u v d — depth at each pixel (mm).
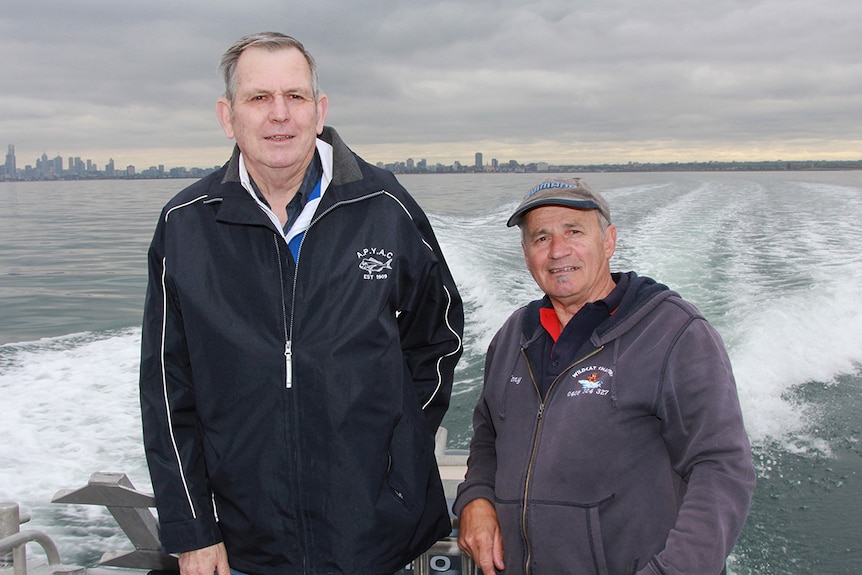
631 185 25234
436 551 1971
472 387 5582
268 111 1501
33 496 4207
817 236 11602
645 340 1493
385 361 1556
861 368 5637
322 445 1522
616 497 1468
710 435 1397
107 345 7586
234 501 1569
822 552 3234
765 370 5547
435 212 17594
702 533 1338
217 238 1561
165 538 1566
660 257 9664
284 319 1521
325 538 1546
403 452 1631
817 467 4066
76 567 2266
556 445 1515
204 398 1562
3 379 6328
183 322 1577
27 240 20406
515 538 1578
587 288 1617
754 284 8102
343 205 1563
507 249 10867
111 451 4836
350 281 1539
